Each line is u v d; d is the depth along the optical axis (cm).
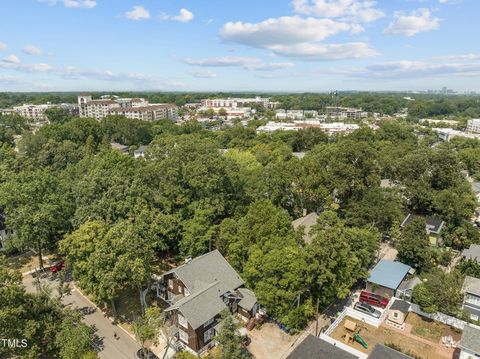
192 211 5506
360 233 4959
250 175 7256
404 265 5209
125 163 6962
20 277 3525
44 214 5128
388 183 9000
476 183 9519
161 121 17888
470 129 19888
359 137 12769
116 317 4366
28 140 10119
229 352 3144
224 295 4178
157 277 5106
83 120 13975
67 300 4741
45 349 3531
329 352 3206
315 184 6681
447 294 4122
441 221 6669
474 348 3275
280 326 4200
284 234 4681
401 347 3653
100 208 5056
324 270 3969
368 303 4606
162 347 3894
